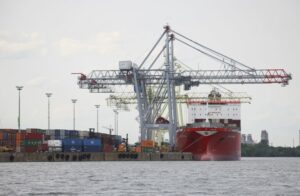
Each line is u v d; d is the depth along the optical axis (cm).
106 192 18200
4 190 18712
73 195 17450
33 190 18750
